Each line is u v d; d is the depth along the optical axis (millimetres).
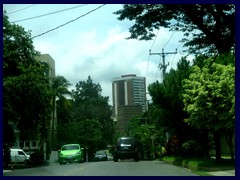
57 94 53844
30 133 41156
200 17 17906
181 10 17719
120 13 18234
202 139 28891
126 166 25703
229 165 21500
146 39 18828
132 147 36438
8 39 35312
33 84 33469
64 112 73125
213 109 21812
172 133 34031
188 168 23609
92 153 79312
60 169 23156
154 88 30469
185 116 30062
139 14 18047
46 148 52125
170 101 30094
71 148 37906
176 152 35312
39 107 35125
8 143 34875
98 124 79562
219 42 18391
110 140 93500
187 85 23141
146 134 62094
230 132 25188
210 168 20344
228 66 22016
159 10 17766
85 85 102375
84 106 90188
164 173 19188
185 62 30422
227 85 21422
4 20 34406
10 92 32344
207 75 22469
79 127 76000
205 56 20203
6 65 31703
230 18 17609
